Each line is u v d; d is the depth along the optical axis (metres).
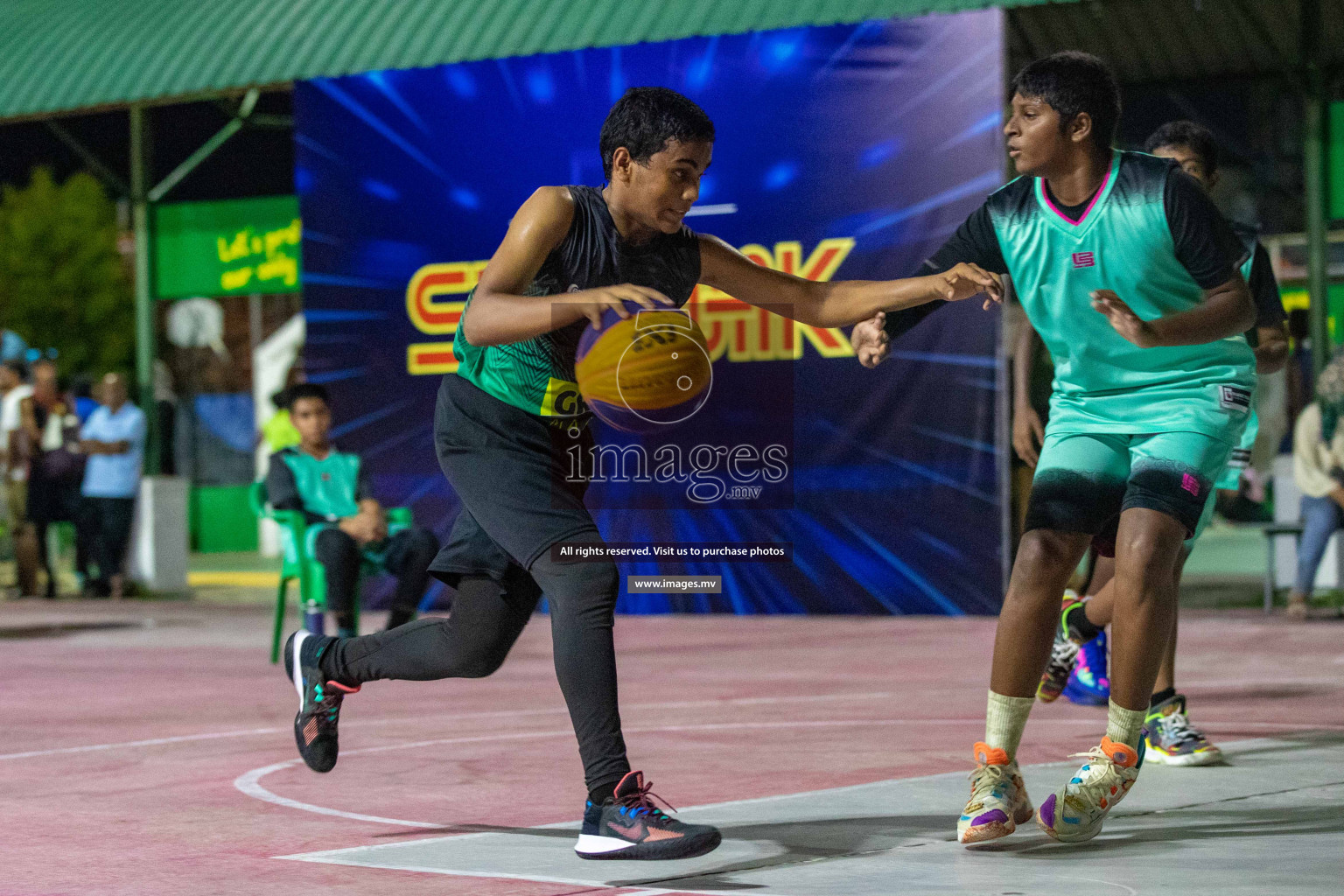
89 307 24.98
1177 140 6.42
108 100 16.78
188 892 4.32
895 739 7.13
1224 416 4.91
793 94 13.77
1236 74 18.55
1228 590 16.47
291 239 19.23
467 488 4.60
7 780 6.44
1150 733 6.26
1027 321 6.59
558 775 6.32
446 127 14.90
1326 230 17.56
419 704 8.86
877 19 13.45
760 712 8.22
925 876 4.32
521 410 4.61
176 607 16.62
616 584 4.55
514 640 4.86
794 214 13.79
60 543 24.03
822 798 5.59
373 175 15.12
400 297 15.04
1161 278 4.87
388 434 15.05
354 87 15.21
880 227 13.54
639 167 4.44
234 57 16.12
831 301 4.93
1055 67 4.83
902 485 13.49
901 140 13.46
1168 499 4.78
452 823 5.30
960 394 13.32
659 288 4.67
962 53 13.27
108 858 4.82
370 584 15.33
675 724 7.76
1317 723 7.40
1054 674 7.25
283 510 10.41
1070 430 5.05
